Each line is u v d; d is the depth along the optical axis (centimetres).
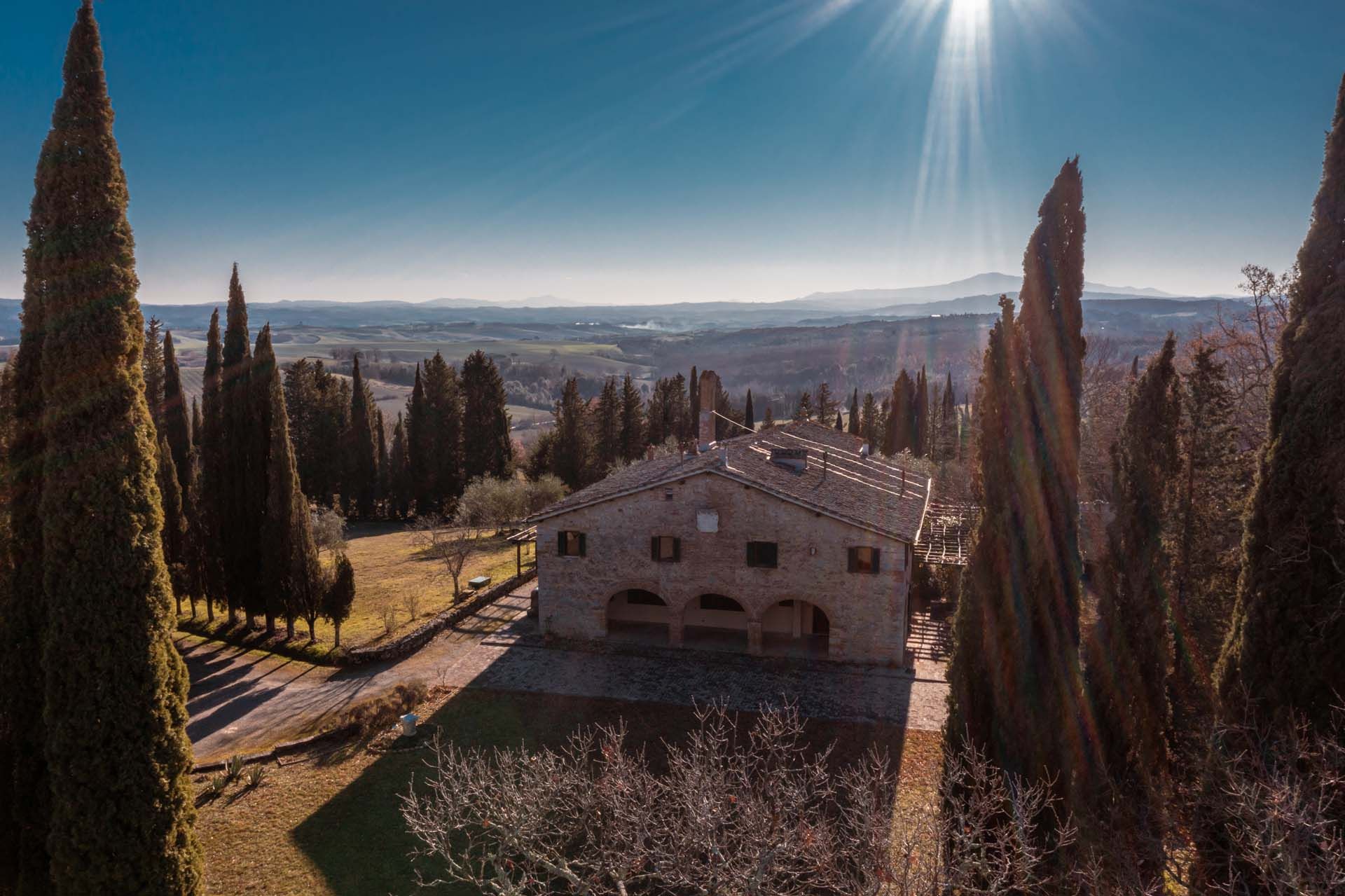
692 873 1264
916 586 3569
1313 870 890
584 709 2455
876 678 2677
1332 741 995
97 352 1162
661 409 8544
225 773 2066
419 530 5719
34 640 1209
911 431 7406
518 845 1305
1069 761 1226
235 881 1639
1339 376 1152
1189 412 2814
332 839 1784
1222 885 1016
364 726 2309
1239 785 1036
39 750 1202
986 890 1048
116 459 1170
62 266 1153
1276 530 1209
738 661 2836
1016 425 1282
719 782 1236
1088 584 2409
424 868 1677
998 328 1319
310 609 3141
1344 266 1191
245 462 3250
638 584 2992
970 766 1204
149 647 1195
